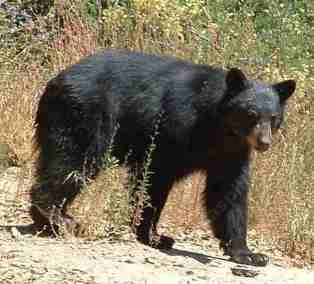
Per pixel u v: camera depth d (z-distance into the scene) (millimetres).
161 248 12844
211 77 12906
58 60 18141
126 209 12906
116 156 13172
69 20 19094
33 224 13023
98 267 11125
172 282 10859
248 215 14141
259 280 11617
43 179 12812
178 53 17250
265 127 12555
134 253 12133
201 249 13328
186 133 12773
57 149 12750
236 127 12680
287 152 15219
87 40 18172
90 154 12812
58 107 12773
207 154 12938
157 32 18453
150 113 12836
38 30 20422
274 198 14391
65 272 10750
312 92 17609
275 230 14047
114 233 12867
